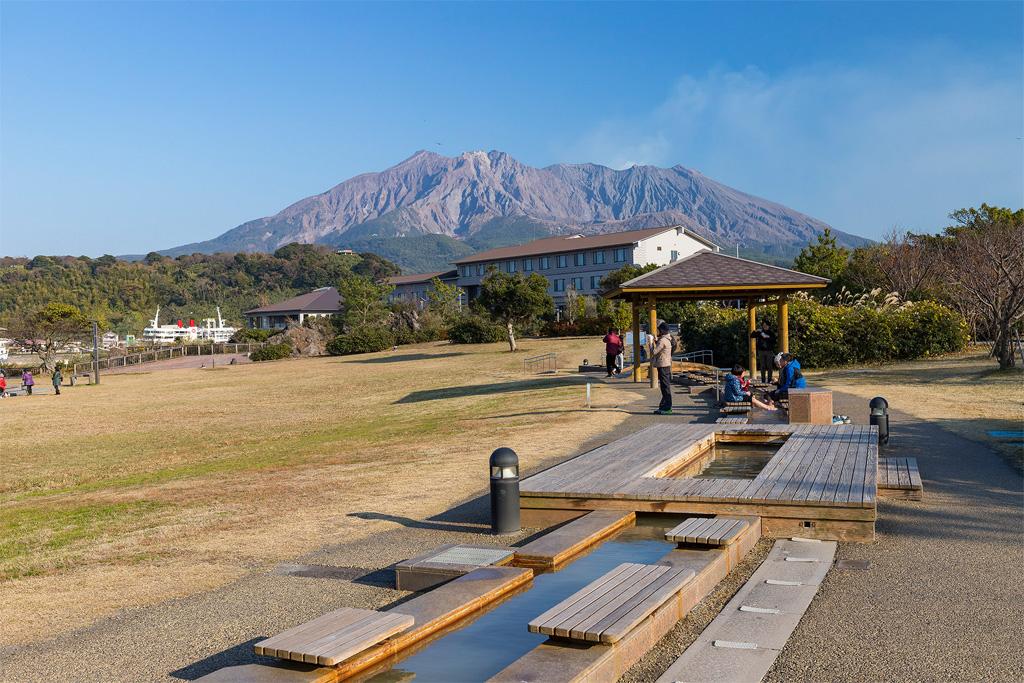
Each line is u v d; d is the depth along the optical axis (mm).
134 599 7238
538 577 7105
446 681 4918
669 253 95812
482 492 11586
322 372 55719
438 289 90938
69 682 5363
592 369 36438
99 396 47656
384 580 7477
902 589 6633
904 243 49406
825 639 5559
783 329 26656
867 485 8977
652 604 5555
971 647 5375
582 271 99562
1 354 95500
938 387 23047
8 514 13453
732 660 5223
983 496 10055
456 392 33625
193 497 13062
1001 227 36250
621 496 9023
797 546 8008
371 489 12383
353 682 4910
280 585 7457
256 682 4742
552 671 4684
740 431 13984
